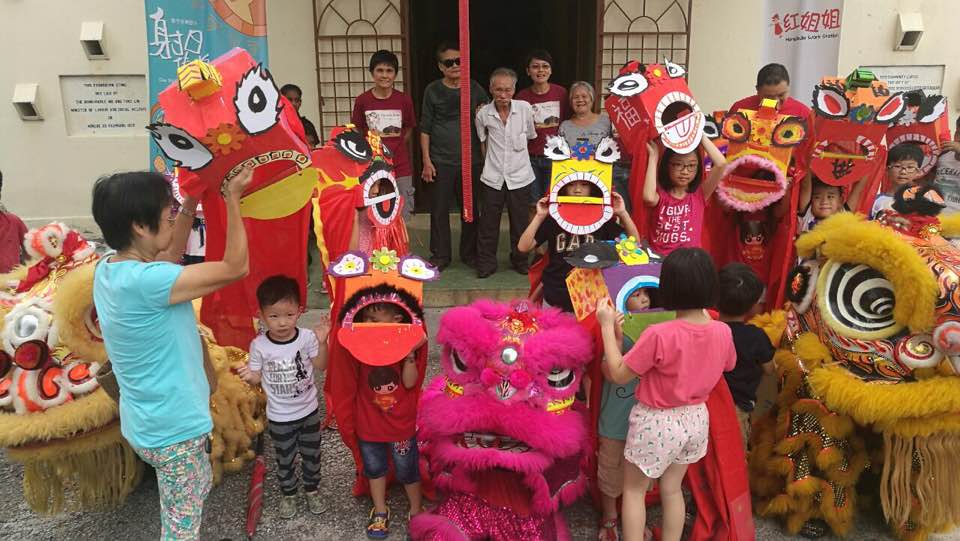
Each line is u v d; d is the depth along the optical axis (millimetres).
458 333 2666
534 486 2646
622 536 2936
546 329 2748
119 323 2172
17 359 2818
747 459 3213
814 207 3988
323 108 7027
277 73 6910
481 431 2684
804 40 5391
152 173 2256
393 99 5977
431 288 5758
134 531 3084
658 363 2461
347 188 3641
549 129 6117
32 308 2855
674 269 2412
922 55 7012
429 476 3217
